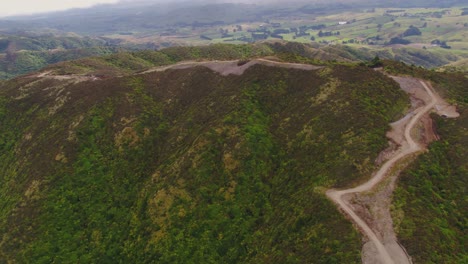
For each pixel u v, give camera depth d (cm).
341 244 5269
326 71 10238
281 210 6981
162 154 9956
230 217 7569
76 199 9062
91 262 7888
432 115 8119
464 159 6750
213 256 7050
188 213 7812
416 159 6719
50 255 8038
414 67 11044
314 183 6856
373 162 6744
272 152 8556
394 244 5122
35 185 9462
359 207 5875
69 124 11019
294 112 9425
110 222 8600
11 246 8325
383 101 8656
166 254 7281
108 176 9581
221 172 8400
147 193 8781
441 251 4959
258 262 6178
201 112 10606
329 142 7781
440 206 5834
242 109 9856
